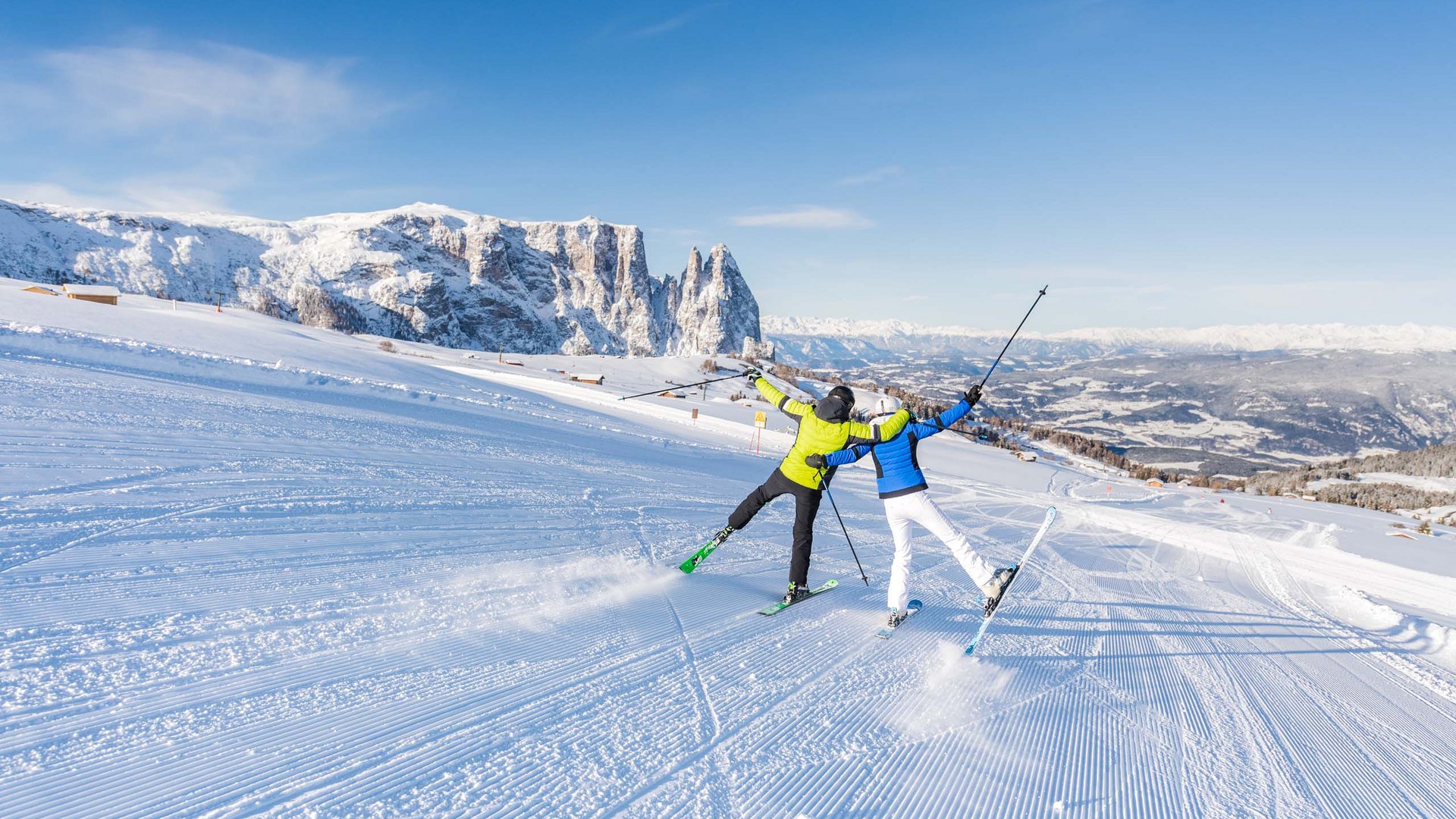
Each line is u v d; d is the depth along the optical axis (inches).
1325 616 368.8
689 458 758.5
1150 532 770.2
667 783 94.4
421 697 108.1
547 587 171.6
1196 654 218.8
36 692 93.4
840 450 183.9
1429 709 208.7
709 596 187.2
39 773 77.4
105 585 133.8
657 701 119.7
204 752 86.2
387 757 90.8
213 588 140.4
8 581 128.5
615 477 414.3
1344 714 184.1
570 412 1159.0
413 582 160.7
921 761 112.8
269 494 219.5
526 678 120.5
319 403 535.8
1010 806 103.0
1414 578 684.1
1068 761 121.9
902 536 187.2
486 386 1366.9
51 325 927.0
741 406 2386.8
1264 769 134.0
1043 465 2292.1
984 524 591.2
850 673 147.1
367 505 226.4
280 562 161.2
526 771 92.1
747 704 124.2
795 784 99.4
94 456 234.4
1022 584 293.9
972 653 174.2
